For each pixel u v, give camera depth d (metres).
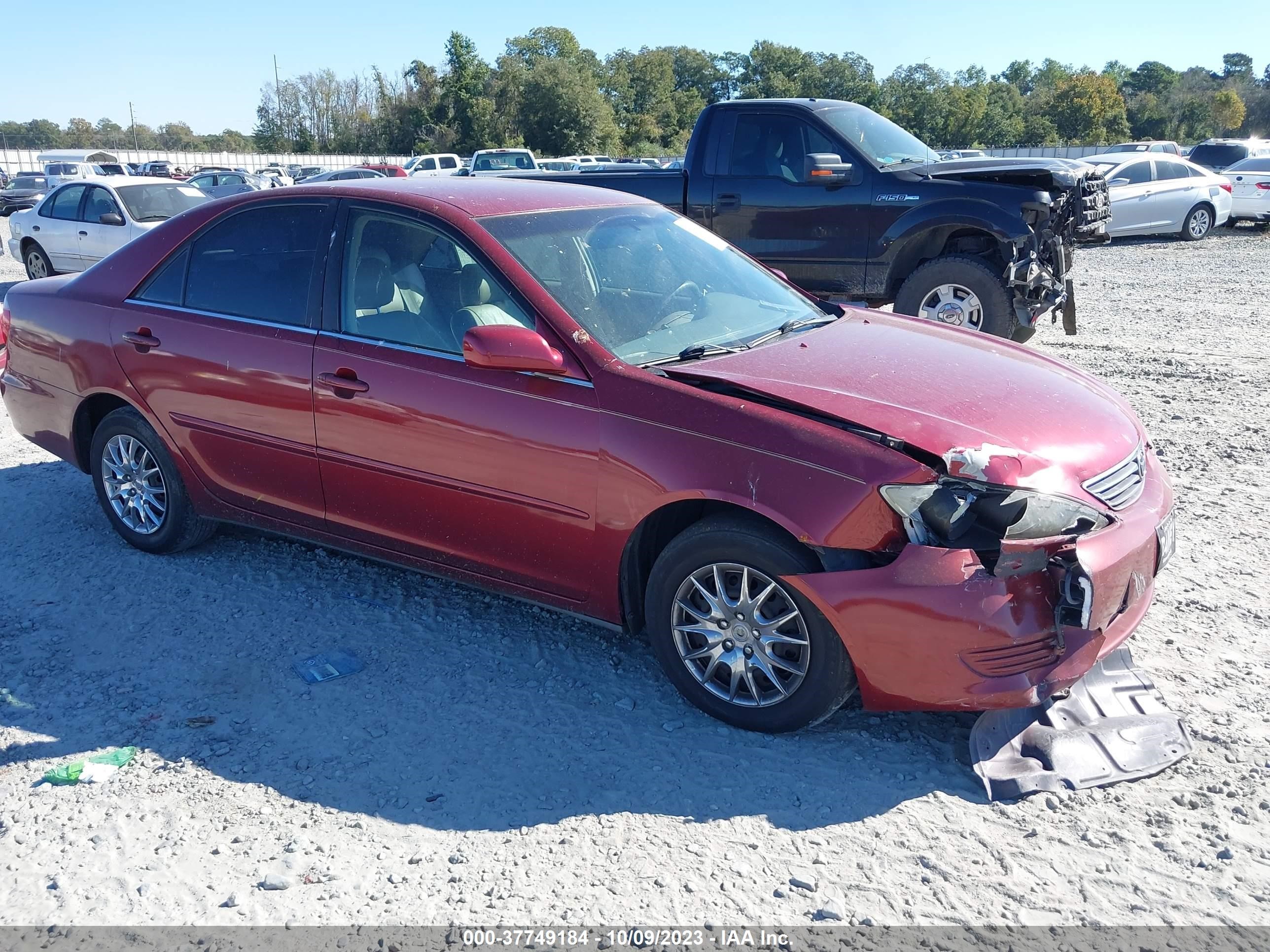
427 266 3.92
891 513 3.02
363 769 3.26
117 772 3.24
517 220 4.02
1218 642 3.88
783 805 3.03
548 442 3.52
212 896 2.71
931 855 2.79
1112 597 3.08
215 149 134.62
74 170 44.44
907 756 3.25
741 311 4.19
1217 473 5.85
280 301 4.24
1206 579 4.44
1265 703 3.45
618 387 3.43
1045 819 2.92
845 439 3.10
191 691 3.73
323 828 2.97
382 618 4.29
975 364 3.81
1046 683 3.05
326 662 3.92
